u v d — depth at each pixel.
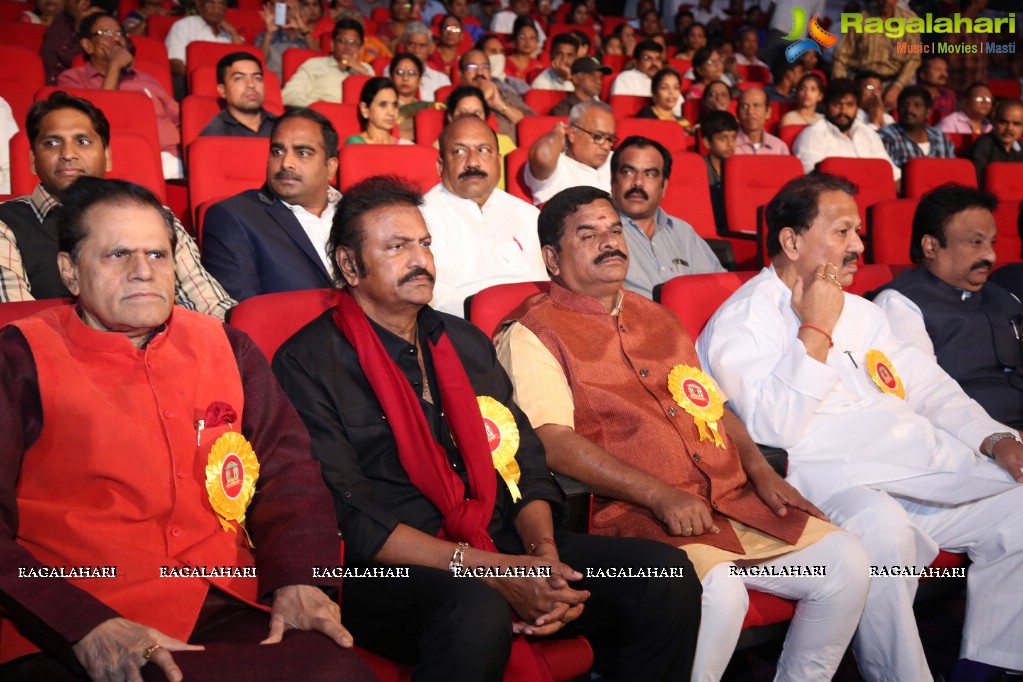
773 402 2.50
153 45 6.38
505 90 6.71
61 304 1.94
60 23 6.06
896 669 2.33
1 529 1.53
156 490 1.70
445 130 3.59
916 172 5.53
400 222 2.04
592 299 2.44
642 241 3.85
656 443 2.31
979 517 2.54
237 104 4.87
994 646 2.51
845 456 2.58
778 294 2.70
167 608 1.67
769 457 2.47
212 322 1.91
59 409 1.66
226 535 1.79
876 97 7.71
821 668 2.21
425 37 7.20
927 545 2.47
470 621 1.70
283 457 1.86
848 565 2.17
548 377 2.31
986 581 2.54
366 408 2.01
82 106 2.71
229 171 3.88
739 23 11.13
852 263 2.68
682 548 2.14
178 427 1.75
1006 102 6.82
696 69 8.54
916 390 2.89
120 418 1.69
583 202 2.42
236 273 3.06
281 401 1.91
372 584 1.87
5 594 1.48
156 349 1.78
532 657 1.85
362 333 2.02
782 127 6.96
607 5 11.84
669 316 2.58
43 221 2.68
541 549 1.98
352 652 1.62
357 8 9.20
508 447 2.11
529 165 4.47
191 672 1.48
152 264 1.73
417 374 2.10
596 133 4.61
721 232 4.90
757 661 2.68
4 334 1.69
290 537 1.76
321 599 1.71
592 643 2.13
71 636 1.46
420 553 1.88
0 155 4.30
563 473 2.25
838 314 2.56
